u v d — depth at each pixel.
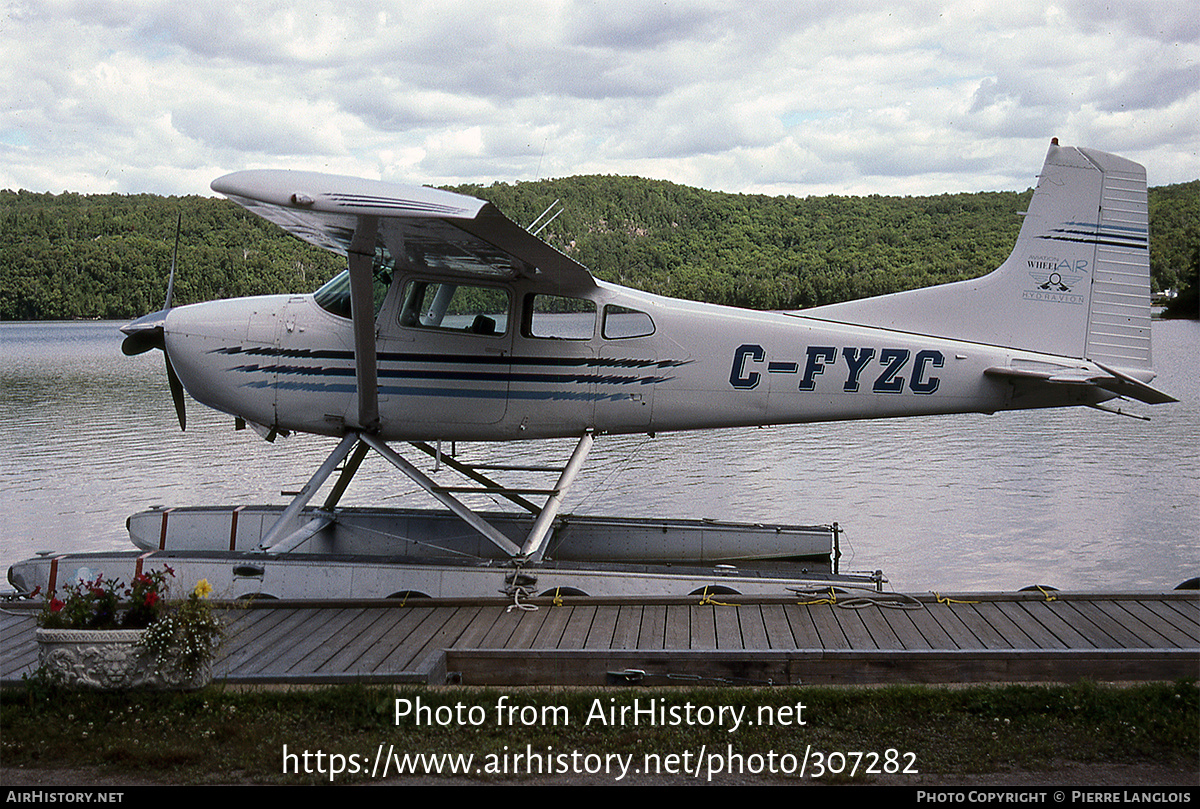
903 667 5.23
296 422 7.57
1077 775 3.83
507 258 6.69
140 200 105.62
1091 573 9.57
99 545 10.48
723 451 16.73
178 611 4.77
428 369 7.38
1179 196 76.94
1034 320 7.78
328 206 5.54
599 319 7.42
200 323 7.54
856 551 10.34
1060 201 7.75
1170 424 19.77
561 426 7.55
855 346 7.55
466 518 7.24
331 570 6.91
